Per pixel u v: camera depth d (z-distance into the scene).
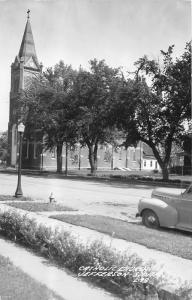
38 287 5.53
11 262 6.80
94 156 47.88
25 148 67.25
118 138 51.16
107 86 41.53
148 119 35.94
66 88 45.97
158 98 34.50
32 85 49.25
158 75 33.81
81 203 16.94
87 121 40.81
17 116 50.81
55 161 70.81
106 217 11.80
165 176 36.69
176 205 10.23
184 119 34.50
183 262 6.67
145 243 7.98
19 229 8.53
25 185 27.00
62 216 11.39
